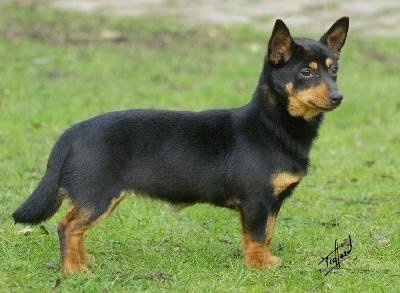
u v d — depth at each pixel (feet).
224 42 55.57
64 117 40.65
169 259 24.26
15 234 25.98
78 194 22.34
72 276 22.31
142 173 22.90
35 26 55.62
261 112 23.50
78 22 57.52
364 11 65.21
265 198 23.31
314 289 22.17
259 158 23.20
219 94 45.29
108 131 22.68
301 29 58.39
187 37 56.13
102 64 49.29
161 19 59.93
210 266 23.84
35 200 22.45
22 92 43.57
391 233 27.14
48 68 48.11
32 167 33.81
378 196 31.96
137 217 28.19
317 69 23.35
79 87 45.24
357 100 45.65
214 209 29.32
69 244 22.67
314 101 23.04
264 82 23.72
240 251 25.22
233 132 23.54
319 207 30.25
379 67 52.85
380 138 41.11
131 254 24.88
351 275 23.21
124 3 64.95
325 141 39.73
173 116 23.52
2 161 34.32
